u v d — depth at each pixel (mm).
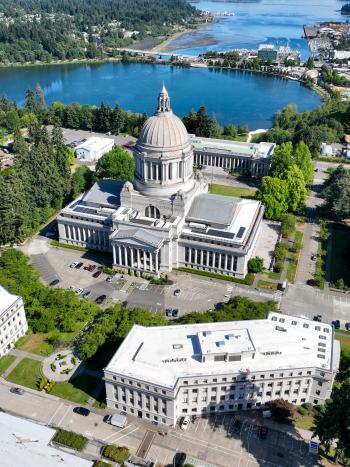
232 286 193625
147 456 123438
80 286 192000
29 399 139750
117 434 129750
